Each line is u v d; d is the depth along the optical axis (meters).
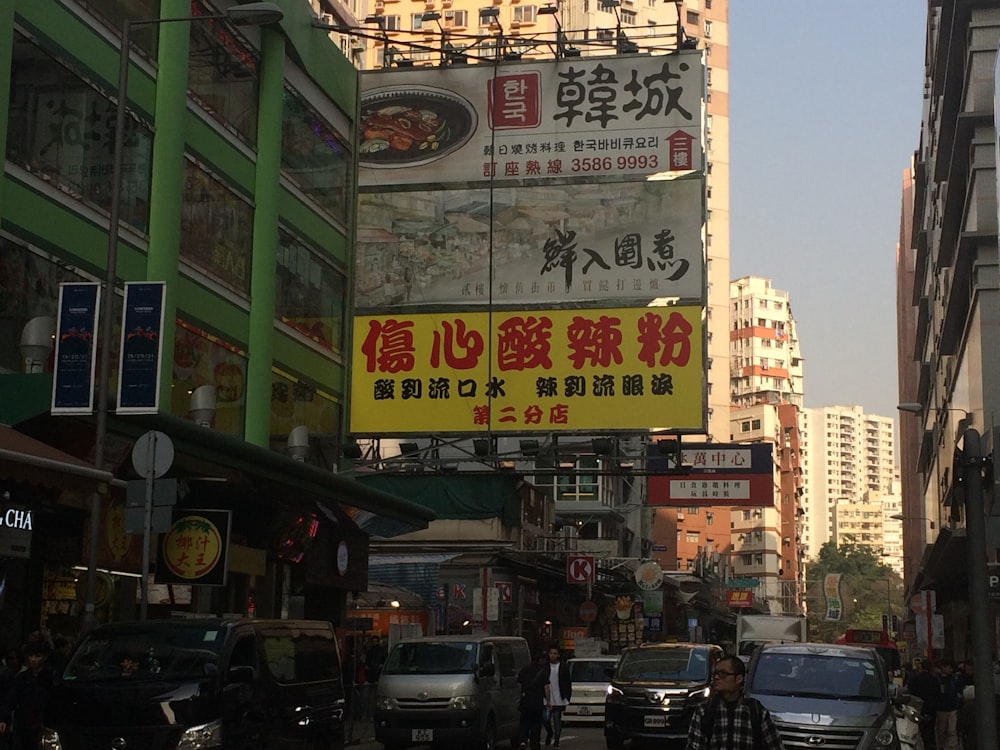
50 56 20.39
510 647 22.98
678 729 21.69
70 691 12.09
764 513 137.00
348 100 32.72
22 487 16.72
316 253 30.78
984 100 40.53
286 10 28.45
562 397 28.56
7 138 19.19
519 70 30.06
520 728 21.70
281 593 27.31
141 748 11.79
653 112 29.28
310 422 30.27
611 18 95.62
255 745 12.60
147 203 23.30
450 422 28.97
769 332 171.62
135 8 23.03
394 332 29.58
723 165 111.81
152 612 22.20
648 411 28.14
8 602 19.06
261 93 28.09
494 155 29.88
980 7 40.94
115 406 17.47
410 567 34.78
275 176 27.95
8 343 19.11
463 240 29.64
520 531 41.34
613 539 62.69
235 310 26.62
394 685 20.52
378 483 39.56
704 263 28.52
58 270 20.42
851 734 14.64
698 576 72.31
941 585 62.41
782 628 42.84
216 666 12.23
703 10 111.19
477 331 29.19
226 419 26.09
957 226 46.88
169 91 23.69
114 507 18.83
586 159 29.41
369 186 30.33
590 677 29.59
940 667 23.27
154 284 17.47
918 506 106.44
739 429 146.62
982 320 39.69
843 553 164.38
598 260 28.94
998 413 39.00
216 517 18.09
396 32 30.80
